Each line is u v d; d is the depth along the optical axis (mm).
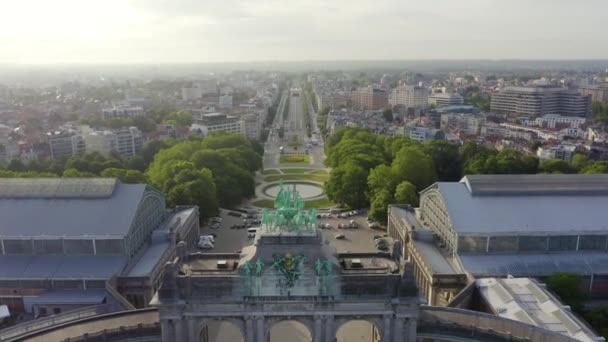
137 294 134750
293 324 124125
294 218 93625
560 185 159375
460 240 143000
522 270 136500
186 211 188000
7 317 130625
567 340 97250
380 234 199000
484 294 121125
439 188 158625
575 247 145000
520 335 99750
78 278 132500
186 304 91500
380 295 91938
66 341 95375
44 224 142250
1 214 145500
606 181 162000
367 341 115562
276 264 90188
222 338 117438
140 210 152625
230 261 100750
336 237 194250
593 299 138000
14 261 138500
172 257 156000
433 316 106562
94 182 155375
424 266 143875
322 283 90812
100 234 139375
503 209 150250
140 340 99812
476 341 99750
